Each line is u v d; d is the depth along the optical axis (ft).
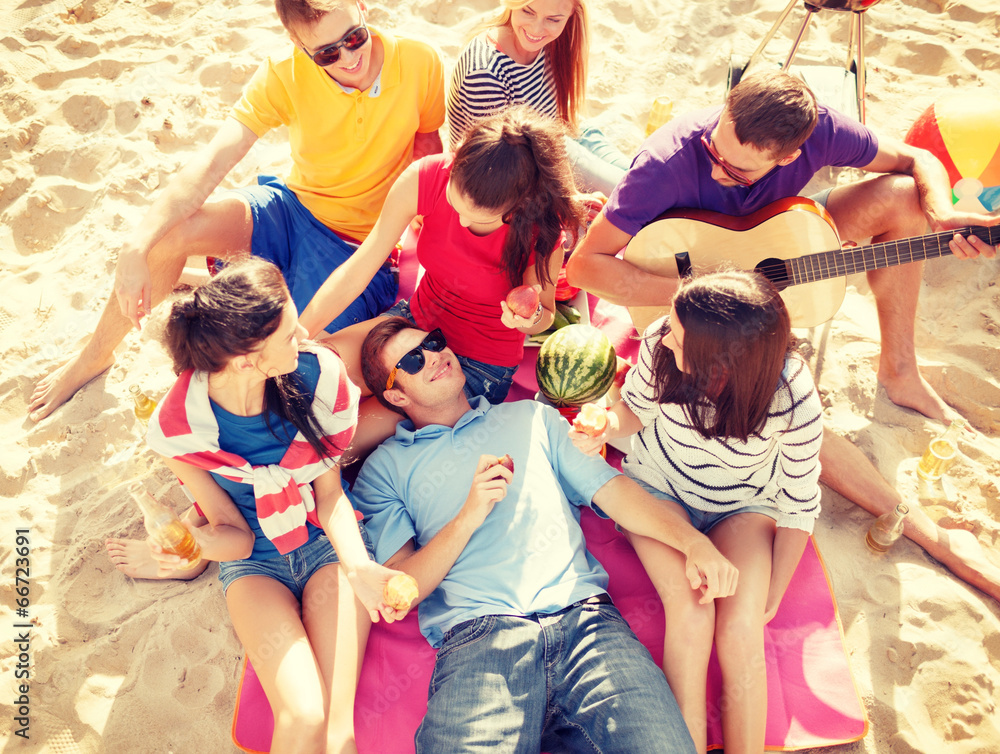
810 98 8.64
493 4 17.47
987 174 11.48
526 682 8.21
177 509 10.86
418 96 10.82
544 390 10.49
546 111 11.85
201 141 15.33
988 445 11.43
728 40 16.75
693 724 8.22
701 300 7.40
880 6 16.98
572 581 8.91
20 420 11.96
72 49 16.65
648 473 9.63
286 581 9.01
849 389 12.03
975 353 12.19
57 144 15.16
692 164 9.81
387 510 9.53
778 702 9.05
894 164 10.61
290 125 10.87
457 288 10.19
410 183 9.30
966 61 15.76
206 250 10.89
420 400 9.89
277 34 16.85
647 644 9.46
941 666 9.42
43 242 14.32
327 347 8.63
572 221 9.34
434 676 8.63
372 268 9.86
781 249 10.30
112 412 11.71
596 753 8.04
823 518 10.87
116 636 9.80
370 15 17.21
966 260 13.16
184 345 7.24
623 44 16.84
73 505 11.01
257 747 8.77
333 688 8.34
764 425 8.09
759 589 8.58
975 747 8.87
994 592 9.95
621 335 12.48
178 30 16.98
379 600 8.13
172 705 9.29
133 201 14.47
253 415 8.11
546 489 9.40
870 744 8.96
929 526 10.35
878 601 10.02
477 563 9.04
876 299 11.37
